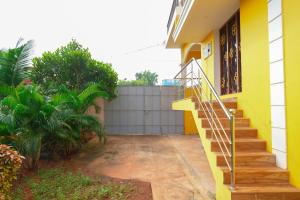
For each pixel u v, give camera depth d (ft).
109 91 40.63
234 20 24.95
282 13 15.44
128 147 32.68
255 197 13.51
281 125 15.60
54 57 38.29
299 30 13.93
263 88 17.84
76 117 26.61
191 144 34.47
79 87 38.58
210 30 29.43
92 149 31.45
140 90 44.39
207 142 17.65
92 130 30.32
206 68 32.12
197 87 25.68
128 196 17.02
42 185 19.02
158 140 37.99
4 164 13.01
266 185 14.60
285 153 15.28
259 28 18.38
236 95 22.52
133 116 44.24
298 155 14.14
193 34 30.94
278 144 15.96
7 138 21.33
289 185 14.56
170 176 21.13
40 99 22.25
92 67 39.04
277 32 15.89
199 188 18.26
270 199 13.56
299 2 13.91
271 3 16.53
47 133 23.52
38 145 22.27
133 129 44.19
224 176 14.70
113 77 40.86
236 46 24.35
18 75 26.11
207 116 19.25
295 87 14.32
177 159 26.63
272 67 16.48
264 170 15.02
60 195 17.11
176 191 17.87
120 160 26.48
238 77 23.80
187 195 17.16
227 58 26.50
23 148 20.86
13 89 22.75
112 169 23.43
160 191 17.90
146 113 44.32
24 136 21.20
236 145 17.37
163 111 44.37
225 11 24.06
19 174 21.21
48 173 21.67
